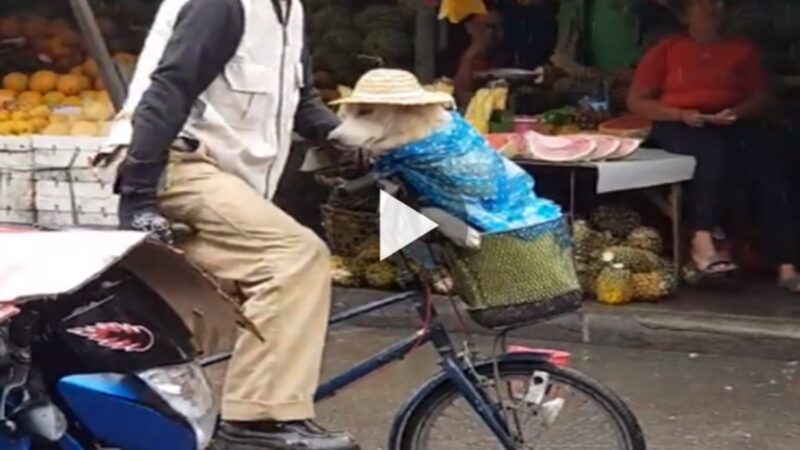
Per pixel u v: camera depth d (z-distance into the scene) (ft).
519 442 14.38
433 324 14.55
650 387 20.70
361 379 14.62
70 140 23.00
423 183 14.15
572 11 27.35
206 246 14.17
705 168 24.63
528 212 14.23
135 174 13.56
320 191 26.58
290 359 13.85
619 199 25.32
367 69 27.91
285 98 14.47
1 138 23.29
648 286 23.68
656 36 26.94
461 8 26.86
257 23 13.94
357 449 14.14
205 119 14.05
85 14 22.58
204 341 12.03
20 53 27.02
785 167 25.90
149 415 11.34
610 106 26.63
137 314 11.40
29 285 10.36
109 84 22.74
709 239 24.72
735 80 24.95
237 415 13.89
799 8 27.07
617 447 14.69
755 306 23.52
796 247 25.53
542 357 14.47
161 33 14.20
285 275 13.87
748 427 18.99
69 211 23.09
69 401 11.20
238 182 14.17
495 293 14.08
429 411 14.75
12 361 10.84
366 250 24.41
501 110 25.63
